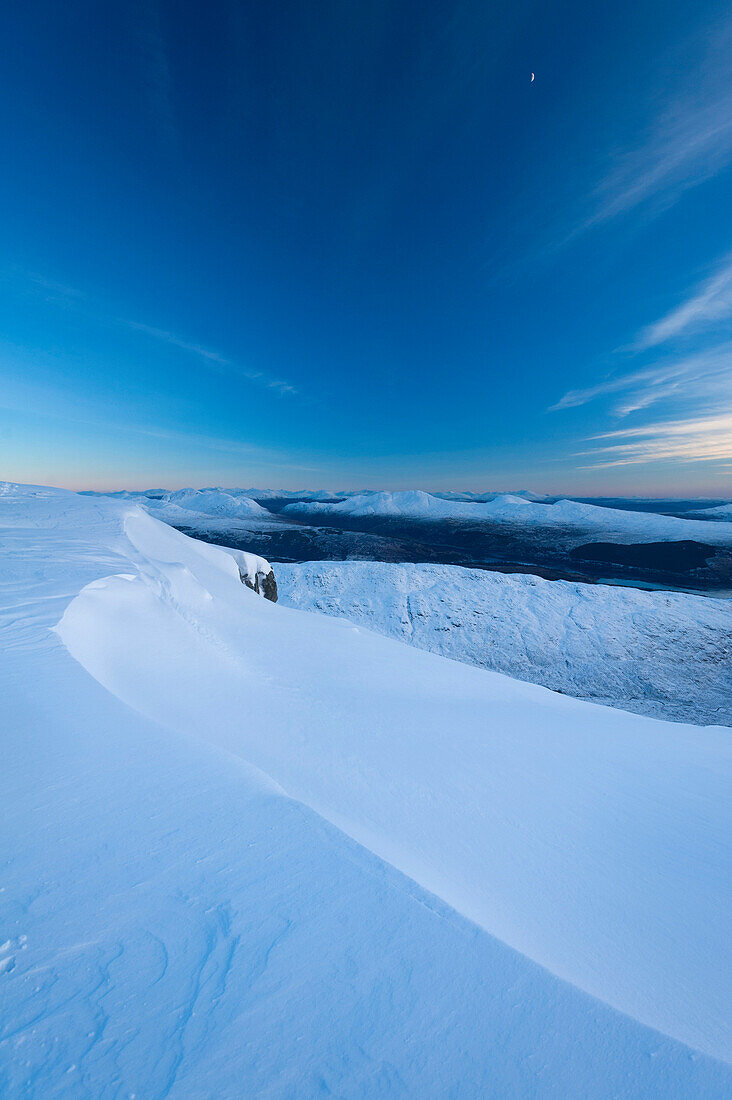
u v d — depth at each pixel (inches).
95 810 110.1
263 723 278.8
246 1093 57.1
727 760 412.2
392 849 156.1
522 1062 64.6
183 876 91.5
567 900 156.4
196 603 541.6
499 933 106.8
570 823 229.1
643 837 228.8
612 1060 67.1
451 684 552.1
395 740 299.3
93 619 300.5
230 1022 65.6
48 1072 57.4
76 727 150.6
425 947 81.2
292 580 3848.4
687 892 180.2
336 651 566.9
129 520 758.5
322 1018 67.4
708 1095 63.8
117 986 69.2
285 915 84.4
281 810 117.0
